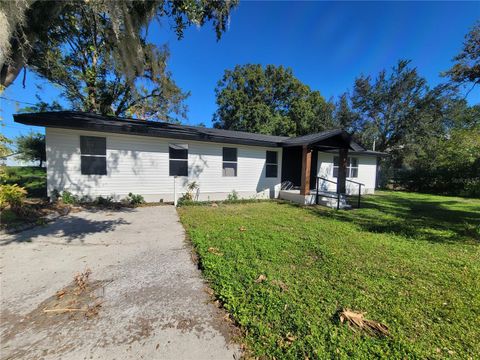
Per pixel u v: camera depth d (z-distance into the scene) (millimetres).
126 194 8164
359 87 22125
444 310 2512
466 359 1867
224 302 2496
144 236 4652
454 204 10719
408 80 19516
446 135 18984
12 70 4848
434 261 3895
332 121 23750
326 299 2627
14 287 2666
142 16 6203
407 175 18359
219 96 26172
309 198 9852
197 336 2004
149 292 2666
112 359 1730
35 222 5113
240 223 5934
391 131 21375
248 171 10586
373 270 3463
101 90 14547
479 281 3193
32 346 1836
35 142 14039
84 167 7574
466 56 7973
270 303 2482
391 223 6605
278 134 24562
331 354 1857
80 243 4129
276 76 25328
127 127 7367
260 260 3621
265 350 1881
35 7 4734
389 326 2229
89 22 6688
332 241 4750
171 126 9664
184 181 9141
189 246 4184
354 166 14023
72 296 2531
